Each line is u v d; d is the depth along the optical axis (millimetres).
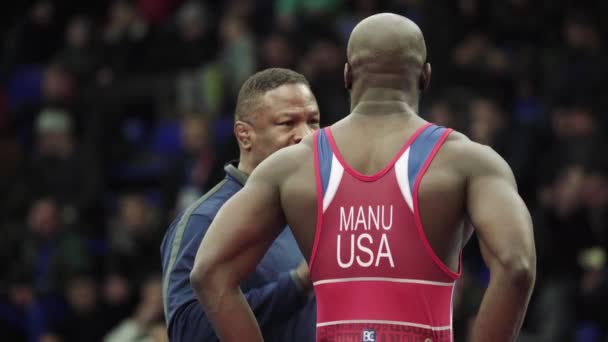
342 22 35344
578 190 25672
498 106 30281
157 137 35719
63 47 40250
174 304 10445
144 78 36062
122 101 35594
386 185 8227
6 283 30406
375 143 8391
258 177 8594
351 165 8336
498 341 7910
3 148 37781
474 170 8180
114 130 35344
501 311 7855
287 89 11039
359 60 8648
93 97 35719
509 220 7938
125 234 29344
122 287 28875
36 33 40250
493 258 7953
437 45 31266
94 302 29000
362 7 34844
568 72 30391
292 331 10414
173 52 36125
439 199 8148
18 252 31094
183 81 34906
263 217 8508
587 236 25562
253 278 10406
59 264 29844
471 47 31156
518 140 28094
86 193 33312
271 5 35781
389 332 8078
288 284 9805
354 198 8266
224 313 8438
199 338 10203
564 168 27469
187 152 30281
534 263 7891
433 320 8117
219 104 34250
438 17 31812
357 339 8117
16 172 37062
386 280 8141
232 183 11062
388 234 8164
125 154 35312
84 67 36562
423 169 8195
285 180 8500
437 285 8156
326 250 8297
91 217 33031
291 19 33719
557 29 32688
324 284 8320
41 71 39781
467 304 22609
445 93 29797
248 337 8477
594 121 29297
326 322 8281
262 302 9859
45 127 34031
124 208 30062
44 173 33750
